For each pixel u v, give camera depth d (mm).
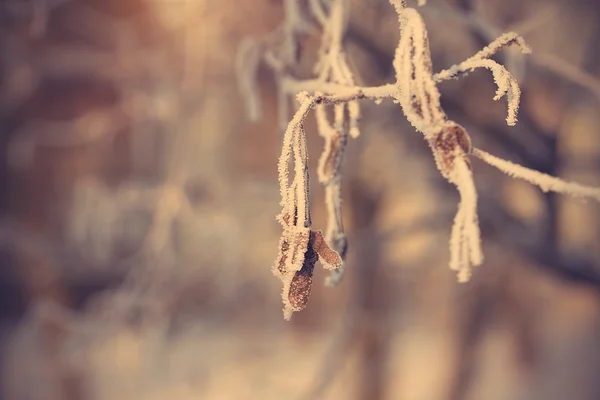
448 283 2449
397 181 1646
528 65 1088
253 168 1733
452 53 1168
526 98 1117
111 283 2135
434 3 866
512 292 2451
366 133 1287
